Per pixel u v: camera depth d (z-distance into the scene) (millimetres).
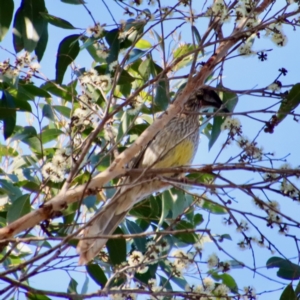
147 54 8609
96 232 8477
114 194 8609
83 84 7605
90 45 8727
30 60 7383
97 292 6023
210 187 6414
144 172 6465
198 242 7020
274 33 7012
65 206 6469
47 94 8820
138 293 6270
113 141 7875
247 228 6680
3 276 5617
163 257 6664
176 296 6824
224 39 6652
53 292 5949
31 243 8664
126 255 8359
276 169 6367
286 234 6520
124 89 8883
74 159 6797
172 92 9281
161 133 9516
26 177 8812
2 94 8672
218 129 8625
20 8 8516
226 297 6461
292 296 6938
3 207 8992
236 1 6957
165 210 8508
